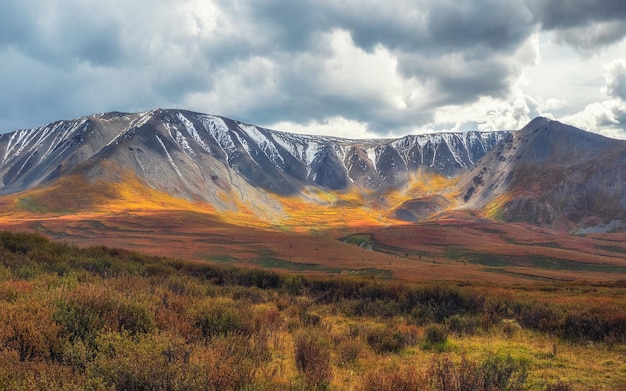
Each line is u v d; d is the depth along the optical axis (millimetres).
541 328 14750
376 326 15266
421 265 94062
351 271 80250
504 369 7613
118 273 20219
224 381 5785
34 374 5234
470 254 127000
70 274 14672
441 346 11945
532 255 125250
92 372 5414
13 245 22953
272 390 6262
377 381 7000
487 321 15523
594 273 106062
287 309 17391
